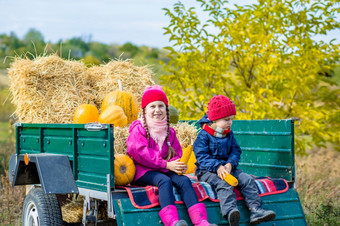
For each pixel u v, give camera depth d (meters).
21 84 5.79
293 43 7.58
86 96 6.17
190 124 6.43
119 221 3.92
